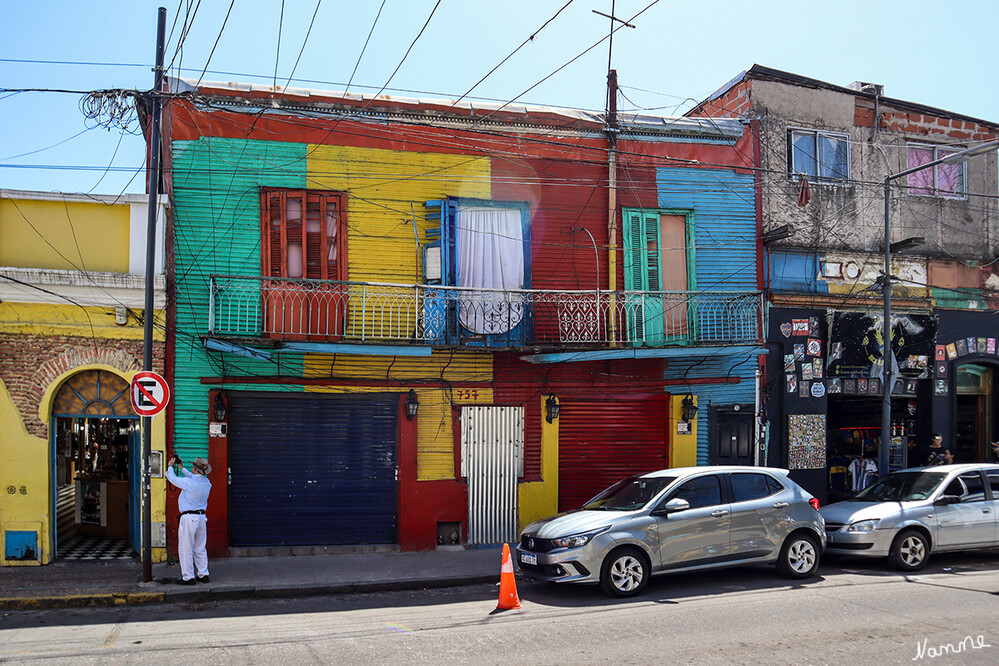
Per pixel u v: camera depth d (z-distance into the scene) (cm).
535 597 995
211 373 1281
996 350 1709
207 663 693
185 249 1288
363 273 1359
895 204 1662
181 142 1300
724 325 1488
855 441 1664
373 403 1363
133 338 1230
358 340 1282
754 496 1073
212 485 1268
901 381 1658
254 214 1323
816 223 1595
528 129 1453
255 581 1092
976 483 1220
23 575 1118
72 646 762
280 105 1341
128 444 1354
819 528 1097
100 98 1120
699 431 1502
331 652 726
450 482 1381
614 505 1061
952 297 1684
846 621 821
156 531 1227
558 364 1447
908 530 1142
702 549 1018
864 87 1750
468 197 1415
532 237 1441
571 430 1462
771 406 1528
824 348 1564
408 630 817
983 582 1046
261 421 1314
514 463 1415
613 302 1446
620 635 775
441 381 1388
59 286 1186
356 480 1348
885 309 1438
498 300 1407
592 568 959
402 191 1387
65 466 1512
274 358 1305
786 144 1596
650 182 1508
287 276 1327
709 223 1529
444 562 1242
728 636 765
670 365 1499
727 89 1655
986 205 1736
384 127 1388
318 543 1324
